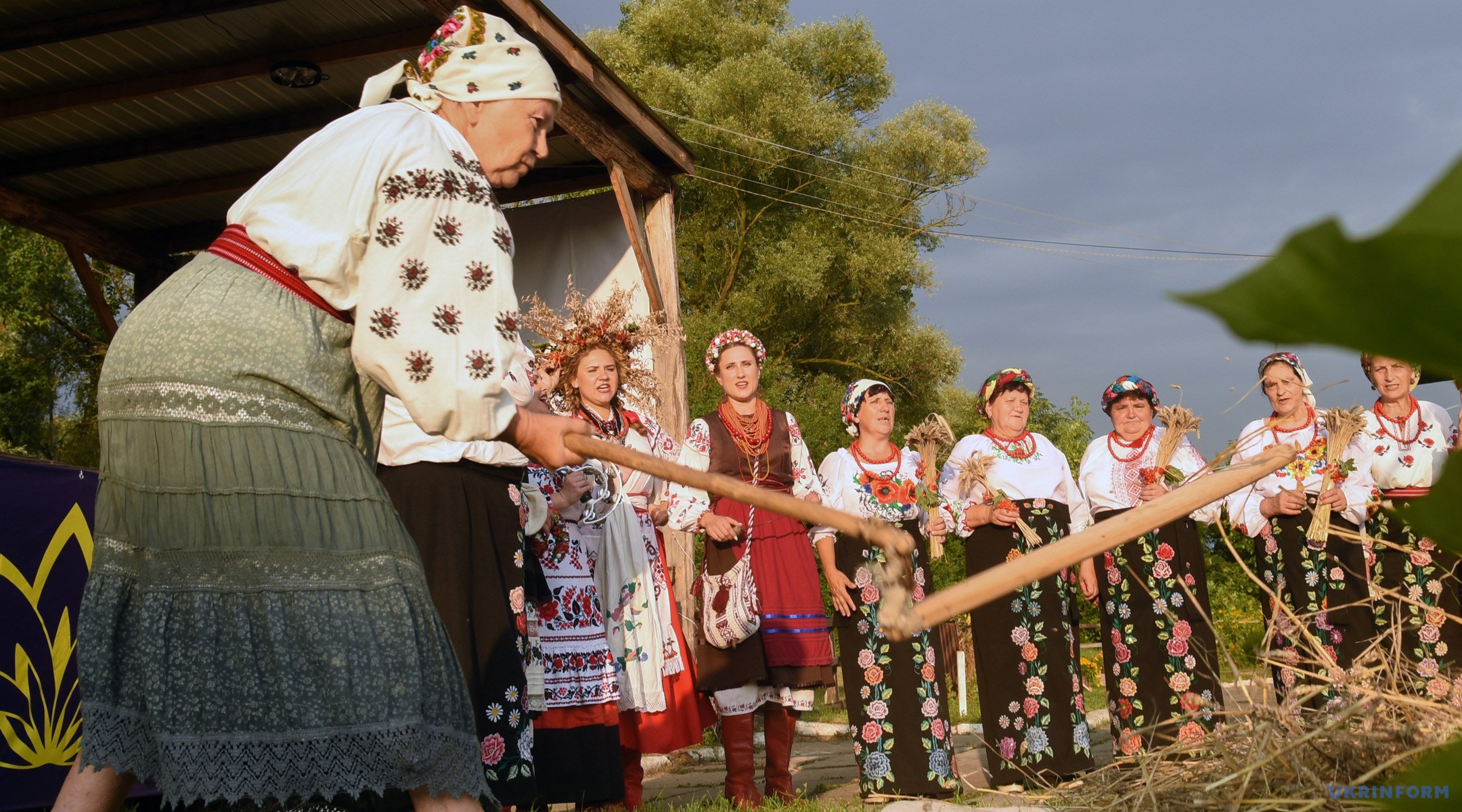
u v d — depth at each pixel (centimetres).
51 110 742
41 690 362
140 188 896
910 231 2045
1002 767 496
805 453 506
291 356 192
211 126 812
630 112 781
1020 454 532
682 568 797
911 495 508
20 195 881
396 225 195
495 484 348
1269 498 545
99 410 196
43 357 1519
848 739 809
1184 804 242
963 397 2184
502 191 909
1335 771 222
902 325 2039
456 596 327
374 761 186
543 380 463
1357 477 548
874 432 518
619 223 884
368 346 194
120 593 189
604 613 457
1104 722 789
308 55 709
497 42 227
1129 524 106
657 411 503
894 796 475
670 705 484
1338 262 24
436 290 196
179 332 190
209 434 187
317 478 192
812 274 1836
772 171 1933
